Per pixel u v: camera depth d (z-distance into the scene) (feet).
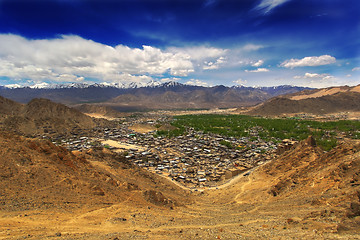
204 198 282.36
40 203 138.62
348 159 207.92
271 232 110.63
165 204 205.26
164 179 364.17
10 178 151.33
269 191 238.89
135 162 473.67
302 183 225.35
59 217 129.59
